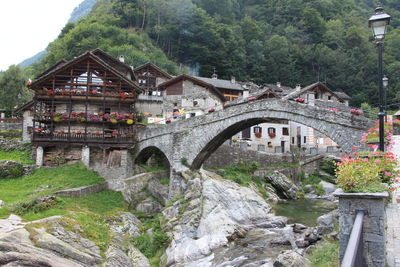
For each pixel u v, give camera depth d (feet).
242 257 50.03
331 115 61.98
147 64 159.84
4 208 54.49
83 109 95.55
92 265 44.60
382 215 18.62
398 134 67.67
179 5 250.16
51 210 58.75
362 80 234.79
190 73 223.10
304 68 257.34
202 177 81.87
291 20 305.73
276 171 116.67
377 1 354.33
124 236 61.21
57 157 91.15
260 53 252.21
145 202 84.43
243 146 121.19
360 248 16.46
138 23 249.96
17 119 125.80
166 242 62.64
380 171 25.30
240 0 340.39
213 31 232.53
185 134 86.12
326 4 316.81
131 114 94.07
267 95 132.05
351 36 267.59
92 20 234.17
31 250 39.06
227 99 159.12
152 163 106.52
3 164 81.82
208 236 61.52
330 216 53.72
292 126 158.81
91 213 64.39
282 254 42.42
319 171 129.90
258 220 75.51
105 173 89.66
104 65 92.53
